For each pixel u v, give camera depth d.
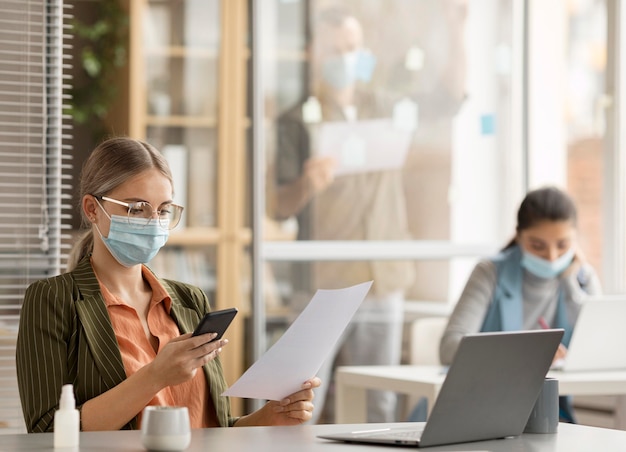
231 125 5.32
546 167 5.81
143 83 5.21
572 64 5.80
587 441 2.24
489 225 5.73
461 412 2.14
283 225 5.41
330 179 5.50
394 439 2.13
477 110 5.72
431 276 5.63
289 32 5.43
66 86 3.93
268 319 5.34
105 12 5.34
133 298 2.70
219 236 5.29
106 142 2.71
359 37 5.55
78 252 2.74
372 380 3.96
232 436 2.22
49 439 2.15
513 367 2.21
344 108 5.53
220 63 5.30
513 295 4.19
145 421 1.99
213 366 2.74
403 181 5.62
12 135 3.88
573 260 4.28
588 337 3.89
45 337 2.52
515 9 5.73
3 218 3.96
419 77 5.64
